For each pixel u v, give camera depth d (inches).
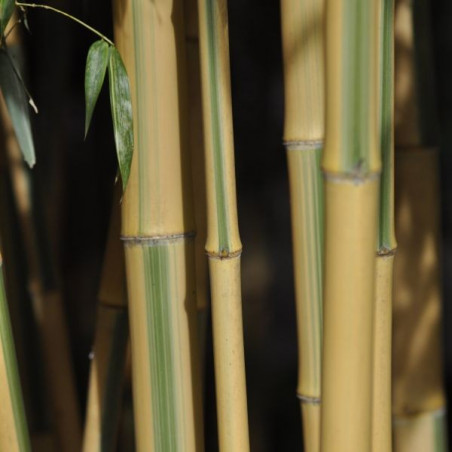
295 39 52.8
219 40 51.4
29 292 64.0
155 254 54.2
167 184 53.9
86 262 91.2
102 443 59.9
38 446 64.9
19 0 58.6
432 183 60.4
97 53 52.1
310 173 53.4
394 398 62.6
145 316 54.6
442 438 62.7
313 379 55.2
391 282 53.3
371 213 48.5
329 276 48.9
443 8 93.0
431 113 60.0
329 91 48.1
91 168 86.5
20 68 58.6
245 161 71.5
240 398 53.3
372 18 47.7
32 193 63.2
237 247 52.5
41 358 64.6
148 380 55.0
